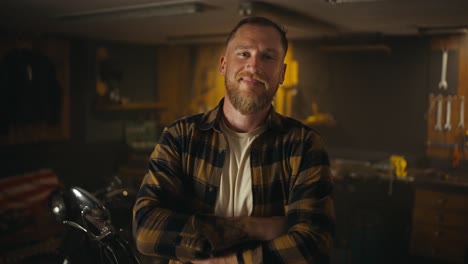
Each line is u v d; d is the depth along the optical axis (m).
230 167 1.14
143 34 3.40
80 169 3.88
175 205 1.16
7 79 3.37
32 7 2.24
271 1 1.93
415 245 2.92
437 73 2.96
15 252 2.82
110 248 1.44
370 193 3.07
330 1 1.89
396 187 2.97
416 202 2.90
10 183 3.06
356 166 3.22
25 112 3.50
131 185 2.10
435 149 2.98
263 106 1.10
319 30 2.77
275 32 1.10
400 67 3.21
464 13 2.15
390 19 2.38
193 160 1.16
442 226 2.81
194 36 3.48
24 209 3.01
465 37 2.79
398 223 2.98
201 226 1.06
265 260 1.02
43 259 2.80
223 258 1.04
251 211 1.13
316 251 1.02
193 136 1.17
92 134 4.00
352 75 3.46
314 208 1.07
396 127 3.27
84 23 2.77
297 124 1.19
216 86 3.99
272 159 1.14
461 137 2.83
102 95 4.04
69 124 3.83
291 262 1.02
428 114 3.02
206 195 1.15
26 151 3.53
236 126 1.15
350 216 3.13
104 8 2.26
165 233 1.07
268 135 1.16
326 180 1.12
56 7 2.24
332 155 3.62
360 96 3.44
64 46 3.73
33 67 3.54
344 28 2.81
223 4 2.05
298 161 1.13
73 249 1.81
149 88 4.34
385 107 3.32
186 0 2.00
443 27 2.65
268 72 1.08
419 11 2.10
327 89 3.57
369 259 2.96
